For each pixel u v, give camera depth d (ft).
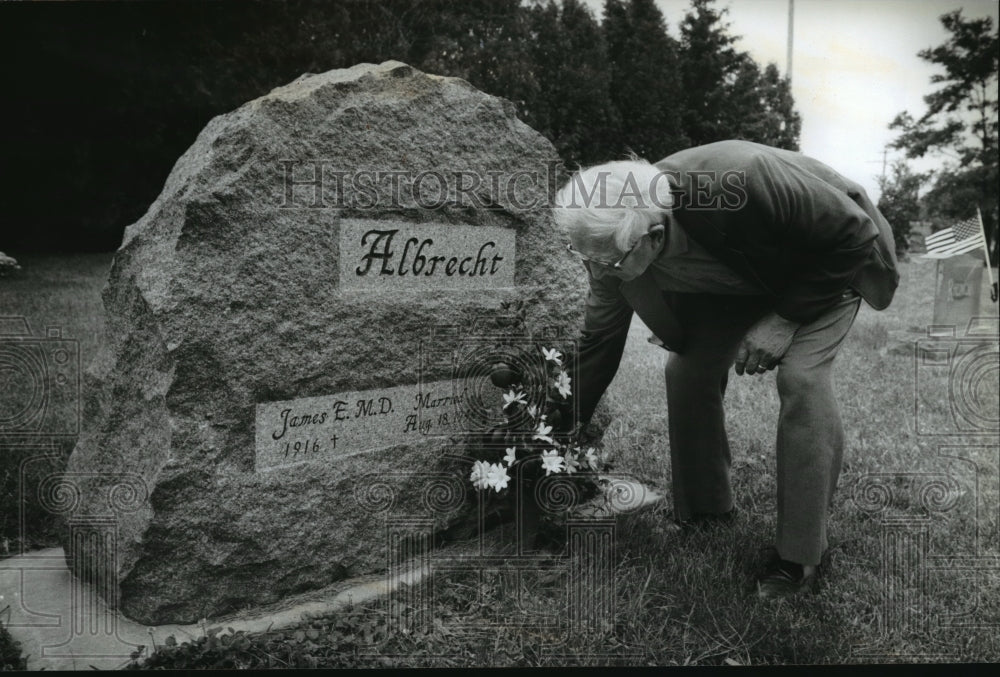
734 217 8.50
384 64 10.39
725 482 11.16
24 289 28.96
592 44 32.27
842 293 9.00
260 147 8.86
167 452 8.39
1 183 36.40
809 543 9.41
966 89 65.26
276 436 9.09
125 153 37.35
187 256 8.51
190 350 8.47
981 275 26.94
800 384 9.18
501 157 10.78
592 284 10.25
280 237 9.02
